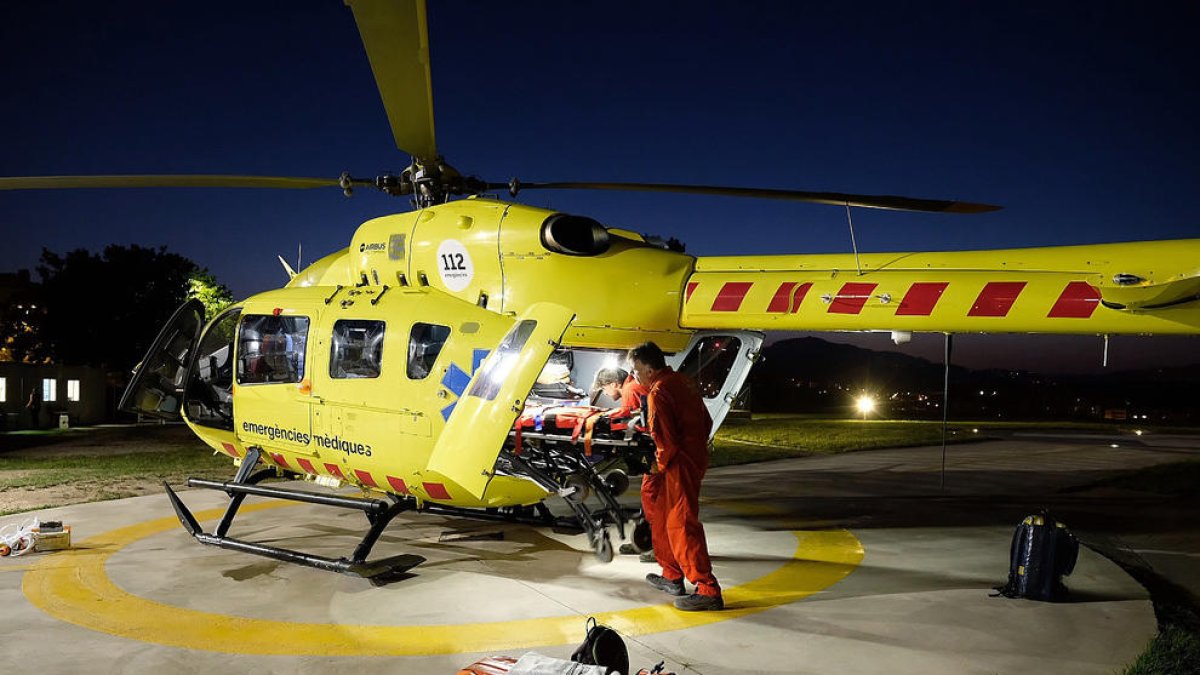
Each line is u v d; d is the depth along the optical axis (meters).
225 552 6.27
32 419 23.09
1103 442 16.80
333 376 5.94
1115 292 4.50
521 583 5.34
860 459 13.55
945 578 5.48
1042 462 12.94
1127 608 4.70
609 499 5.72
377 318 5.80
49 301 32.16
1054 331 5.15
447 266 6.19
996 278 5.27
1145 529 7.48
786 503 8.87
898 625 4.40
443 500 5.65
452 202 6.29
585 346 6.10
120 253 32.84
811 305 5.69
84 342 32.16
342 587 5.28
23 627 4.46
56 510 8.12
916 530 7.28
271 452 6.45
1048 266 5.24
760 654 3.96
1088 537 7.10
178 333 7.19
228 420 6.86
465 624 4.50
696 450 4.77
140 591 5.19
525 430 5.48
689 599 4.68
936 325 5.37
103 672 3.81
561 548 6.37
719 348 6.75
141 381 7.02
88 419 25.80
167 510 8.13
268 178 6.22
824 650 4.01
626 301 6.03
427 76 4.34
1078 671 3.72
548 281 5.94
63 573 5.63
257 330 6.56
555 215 5.97
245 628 4.46
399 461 5.56
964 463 12.84
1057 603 4.81
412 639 4.27
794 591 5.13
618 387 5.88
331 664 3.91
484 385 4.99
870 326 5.56
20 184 5.91
